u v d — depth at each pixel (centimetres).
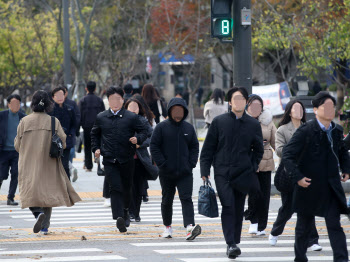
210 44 12600
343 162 2362
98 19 12850
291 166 2297
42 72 12338
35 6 12950
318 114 2300
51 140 3048
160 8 12900
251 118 2617
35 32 12331
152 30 13112
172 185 3016
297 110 2891
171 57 13712
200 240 2994
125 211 3322
